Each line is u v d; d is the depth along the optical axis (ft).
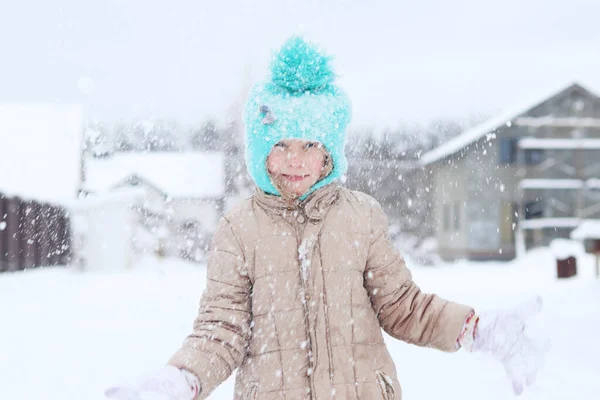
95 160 84.74
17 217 61.16
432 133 122.31
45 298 36.99
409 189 104.47
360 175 85.61
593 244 41.63
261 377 6.30
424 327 6.72
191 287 40.96
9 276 53.78
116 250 70.44
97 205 70.28
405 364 16.06
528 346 6.19
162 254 82.84
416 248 103.24
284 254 6.52
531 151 95.86
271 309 6.42
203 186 89.04
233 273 6.55
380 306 6.90
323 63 7.07
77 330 23.44
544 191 95.20
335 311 6.41
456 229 96.94
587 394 12.26
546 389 12.71
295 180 6.75
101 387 14.34
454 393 13.06
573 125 96.17
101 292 40.42
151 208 85.66
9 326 24.77
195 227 86.79
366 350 6.44
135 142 90.94
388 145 103.91
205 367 5.97
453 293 36.11
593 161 96.07
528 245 94.68
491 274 56.90
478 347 6.37
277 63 7.04
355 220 6.79
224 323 6.36
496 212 94.84
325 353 6.28
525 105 95.86
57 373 15.78
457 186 96.68
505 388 13.15
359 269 6.67
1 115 78.43
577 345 16.70
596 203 95.25
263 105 6.81
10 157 70.59
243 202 6.98
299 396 6.18
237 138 82.74
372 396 6.24
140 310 29.25
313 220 6.63
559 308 23.58
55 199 67.41
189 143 89.61
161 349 18.99
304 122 6.77
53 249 69.21
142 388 5.15
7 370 16.17
